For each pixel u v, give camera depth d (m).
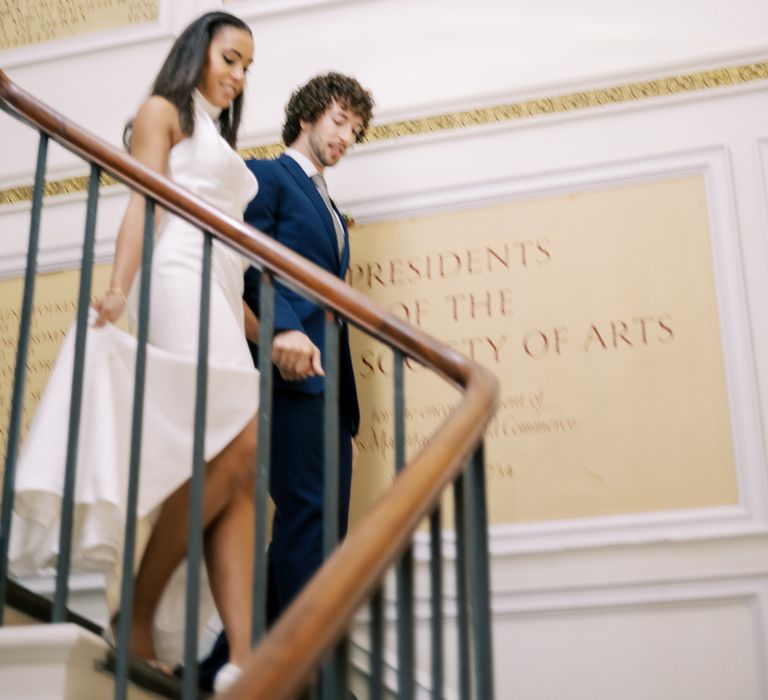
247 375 2.81
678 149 4.32
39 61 5.17
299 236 3.73
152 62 5.09
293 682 1.41
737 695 3.64
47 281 4.70
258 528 2.30
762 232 4.18
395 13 4.84
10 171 4.96
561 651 3.78
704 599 3.75
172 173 3.15
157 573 2.78
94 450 2.55
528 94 4.52
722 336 4.06
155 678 2.53
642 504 3.93
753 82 4.38
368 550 1.60
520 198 4.38
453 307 4.30
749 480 3.87
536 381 4.15
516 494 4.02
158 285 2.94
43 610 2.64
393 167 4.52
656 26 4.59
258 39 4.93
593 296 4.21
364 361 4.28
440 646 1.86
